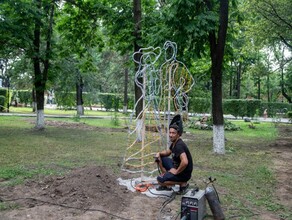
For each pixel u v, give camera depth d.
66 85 27.30
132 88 37.97
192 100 25.80
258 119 30.89
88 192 5.34
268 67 22.64
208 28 9.36
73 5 15.70
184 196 4.43
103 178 5.98
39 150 9.91
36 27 14.53
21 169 7.18
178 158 5.70
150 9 14.74
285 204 5.61
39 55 14.50
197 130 18.81
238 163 8.97
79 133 14.80
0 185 5.96
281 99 53.88
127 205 5.13
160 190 5.91
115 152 10.02
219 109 10.33
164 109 7.68
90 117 26.16
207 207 5.02
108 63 37.09
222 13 9.77
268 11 15.15
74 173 6.14
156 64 10.02
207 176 7.29
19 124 17.64
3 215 4.56
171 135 5.73
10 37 13.52
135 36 12.55
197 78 13.91
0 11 12.75
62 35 16.58
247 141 14.36
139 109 12.41
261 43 16.64
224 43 9.95
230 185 6.61
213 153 10.35
